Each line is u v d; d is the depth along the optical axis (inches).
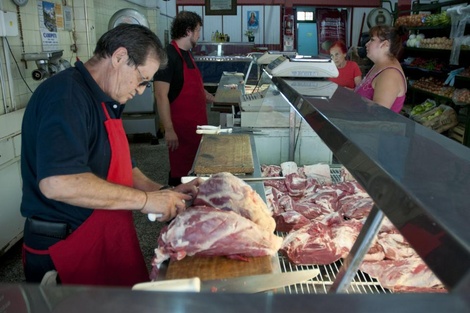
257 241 47.5
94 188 49.3
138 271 65.8
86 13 200.8
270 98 105.9
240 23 414.3
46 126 48.5
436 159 31.9
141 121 243.0
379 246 55.1
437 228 21.1
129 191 52.1
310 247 54.2
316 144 103.3
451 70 247.9
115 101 56.7
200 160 84.8
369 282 50.6
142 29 54.5
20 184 125.9
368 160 31.9
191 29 132.9
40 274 59.0
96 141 55.4
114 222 60.4
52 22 176.7
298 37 434.3
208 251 47.1
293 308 17.3
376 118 46.6
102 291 19.1
